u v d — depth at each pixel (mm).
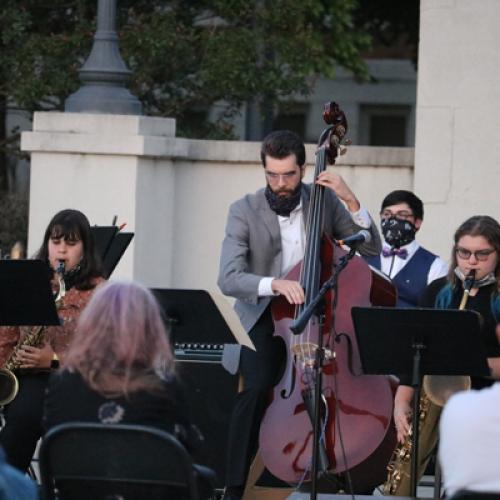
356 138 52438
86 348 11406
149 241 22094
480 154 21469
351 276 15195
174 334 15070
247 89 25375
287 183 15555
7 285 13750
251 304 15625
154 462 11312
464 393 9750
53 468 11562
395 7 35812
